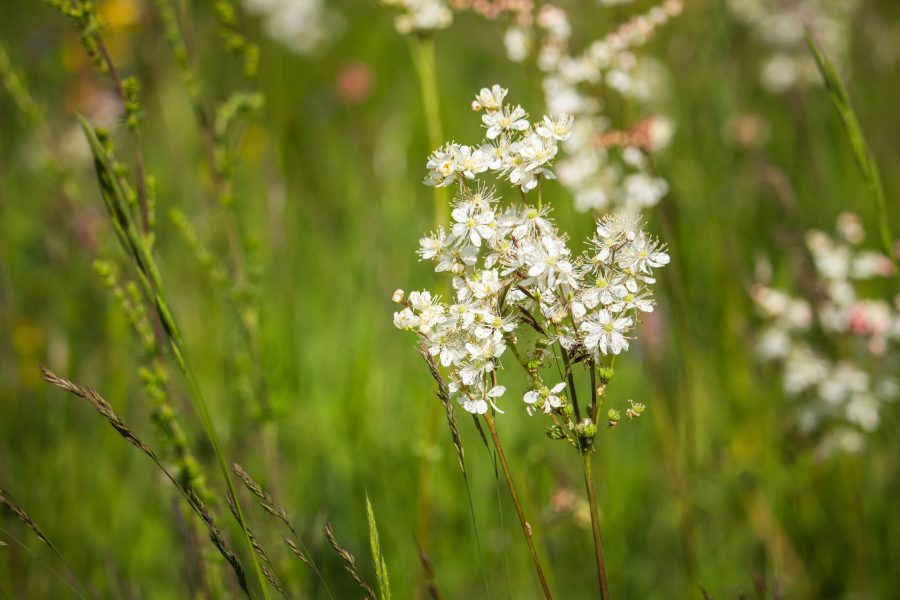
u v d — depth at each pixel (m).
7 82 1.01
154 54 1.34
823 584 0.96
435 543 0.98
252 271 0.90
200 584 0.82
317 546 0.91
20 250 1.30
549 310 0.69
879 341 0.96
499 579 0.97
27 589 0.91
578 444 0.70
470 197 0.70
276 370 0.95
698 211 1.24
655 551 0.99
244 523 0.72
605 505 0.98
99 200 1.30
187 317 1.21
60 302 1.19
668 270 0.96
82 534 0.97
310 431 1.07
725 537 1.00
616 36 0.94
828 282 0.99
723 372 1.10
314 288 1.33
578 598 0.96
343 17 2.03
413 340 1.19
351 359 1.18
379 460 1.04
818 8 1.52
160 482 0.97
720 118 1.36
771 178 1.14
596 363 0.70
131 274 0.94
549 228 0.69
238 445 0.94
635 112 1.18
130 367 1.09
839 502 0.99
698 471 1.01
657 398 0.95
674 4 0.94
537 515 0.90
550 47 0.94
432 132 0.92
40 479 0.98
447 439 0.99
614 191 0.93
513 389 1.06
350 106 1.79
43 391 1.06
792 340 1.01
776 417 1.04
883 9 1.69
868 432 0.99
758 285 1.03
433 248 0.70
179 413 0.86
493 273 0.69
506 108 0.70
